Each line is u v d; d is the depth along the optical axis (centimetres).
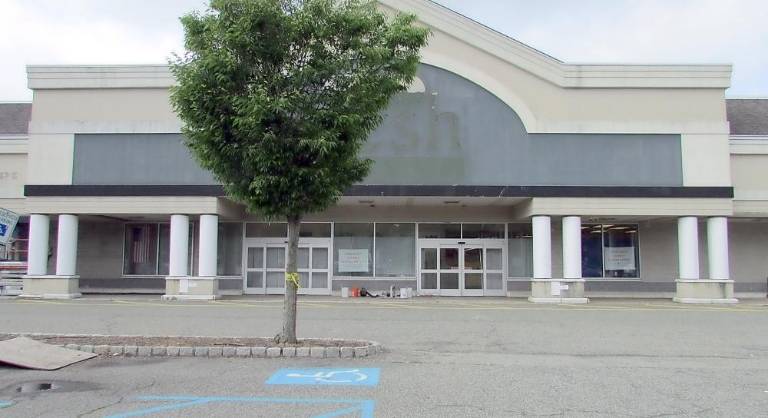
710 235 2312
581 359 1066
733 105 2920
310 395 780
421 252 2647
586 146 2323
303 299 2420
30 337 1177
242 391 801
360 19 1085
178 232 2295
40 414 688
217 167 1081
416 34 1119
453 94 2341
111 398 762
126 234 2692
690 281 2273
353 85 1084
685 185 2302
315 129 1052
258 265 2664
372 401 751
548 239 2286
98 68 2386
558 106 2345
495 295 2623
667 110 2339
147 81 2377
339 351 1060
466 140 2320
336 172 1113
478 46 2355
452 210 2648
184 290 2280
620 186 2289
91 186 2316
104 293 2636
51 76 2388
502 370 952
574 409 720
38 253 2322
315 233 2662
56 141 2361
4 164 2556
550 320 1661
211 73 1040
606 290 2603
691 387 840
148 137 2348
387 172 2298
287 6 1085
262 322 1546
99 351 1061
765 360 1066
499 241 2644
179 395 779
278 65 1084
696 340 1301
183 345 1086
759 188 2452
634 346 1217
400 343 1238
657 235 2617
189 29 1077
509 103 2336
